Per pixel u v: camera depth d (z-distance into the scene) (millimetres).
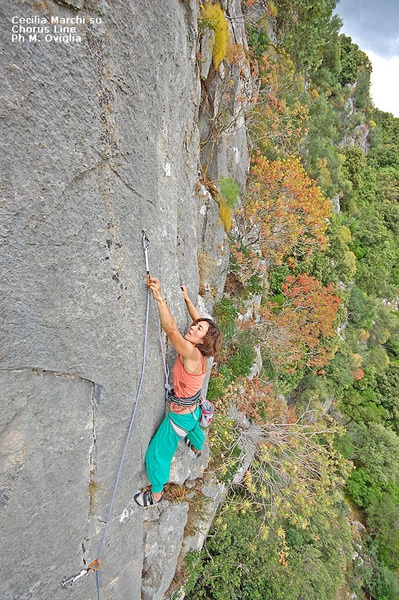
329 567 12320
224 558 8469
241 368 9180
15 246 2289
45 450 2822
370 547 18156
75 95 2436
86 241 2770
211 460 7504
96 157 2707
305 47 15305
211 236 7387
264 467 9125
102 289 2996
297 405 16016
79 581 3498
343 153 27953
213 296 8070
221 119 7695
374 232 27469
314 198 9680
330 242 18203
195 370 3785
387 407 24094
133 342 3469
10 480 2604
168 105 3768
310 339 11047
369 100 37312
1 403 2463
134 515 4203
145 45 3049
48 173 2377
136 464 3961
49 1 2164
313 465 9734
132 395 3590
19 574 2822
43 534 2951
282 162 10203
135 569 4516
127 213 3168
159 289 3553
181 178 4766
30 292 2445
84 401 3102
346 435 19750
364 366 23844
